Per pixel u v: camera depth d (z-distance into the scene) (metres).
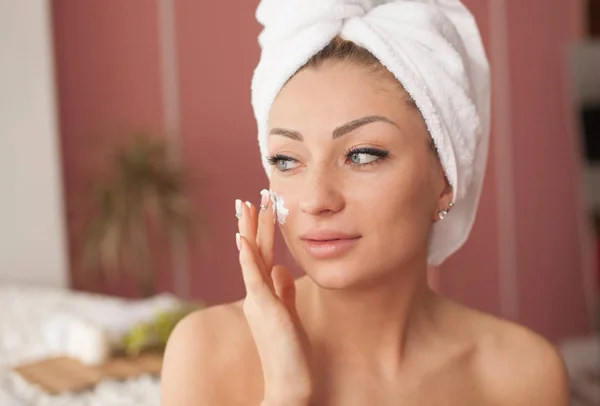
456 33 0.85
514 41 4.21
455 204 0.94
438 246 0.97
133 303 2.50
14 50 3.24
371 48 0.76
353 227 0.75
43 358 1.79
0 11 3.21
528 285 4.35
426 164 0.80
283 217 0.78
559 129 4.38
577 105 4.24
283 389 0.73
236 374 0.81
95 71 3.53
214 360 0.81
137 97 3.61
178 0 3.65
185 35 3.67
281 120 0.78
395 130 0.76
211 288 3.79
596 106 4.13
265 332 0.74
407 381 0.85
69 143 3.49
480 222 4.19
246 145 3.79
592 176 4.20
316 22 0.77
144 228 3.32
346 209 0.75
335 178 0.76
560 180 4.41
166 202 3.33
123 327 1.82
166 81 3.65
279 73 0.78
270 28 0.81
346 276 0.75
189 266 3.72
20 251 3.31
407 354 0.86
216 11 3.72
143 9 3.60
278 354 0.74
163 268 3.67
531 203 4.32
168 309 1.91
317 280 0.77
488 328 0.93
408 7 0.79
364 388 0.83
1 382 1.64
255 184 3.81
